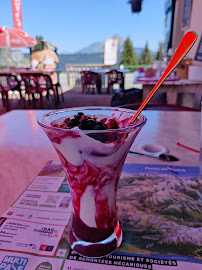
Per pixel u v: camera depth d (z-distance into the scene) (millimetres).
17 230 515
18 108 6156
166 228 516
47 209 588
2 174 771
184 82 2861
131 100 4074
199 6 3674
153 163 833
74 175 407
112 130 342
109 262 428
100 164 383
